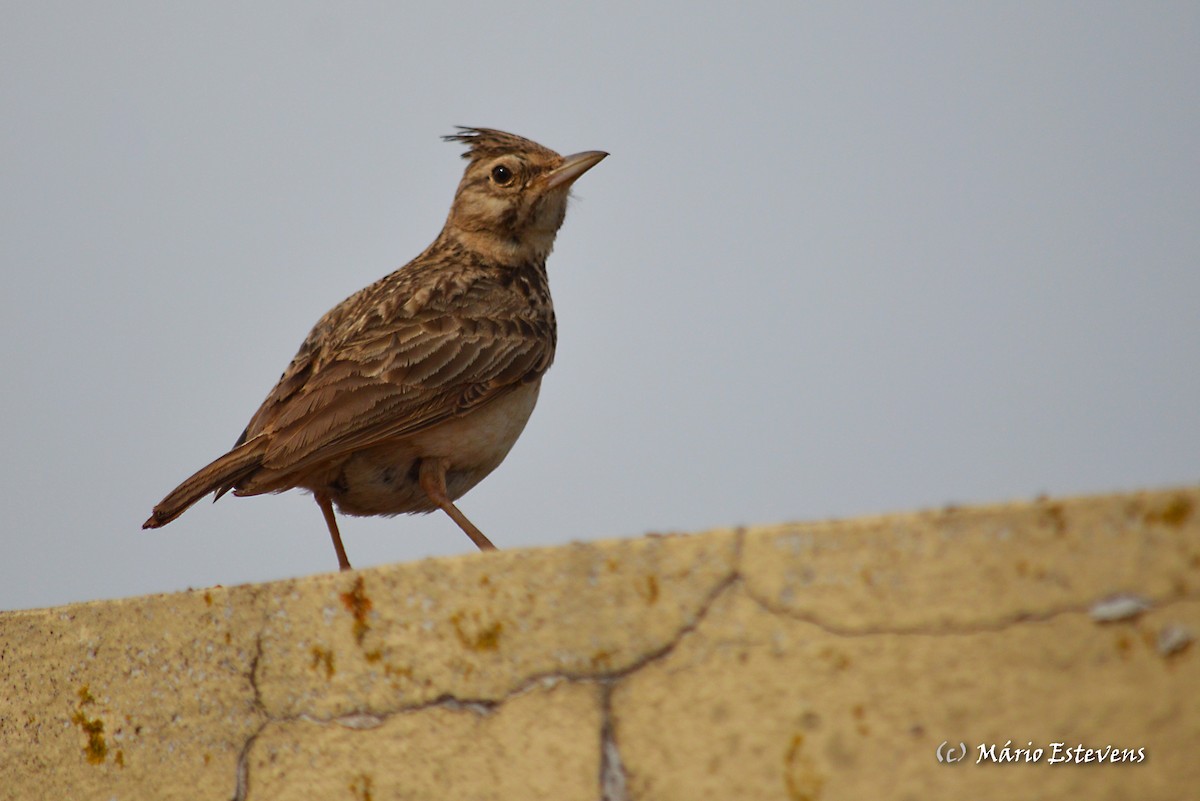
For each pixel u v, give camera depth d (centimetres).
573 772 758
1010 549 652
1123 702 620
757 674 706
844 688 680
